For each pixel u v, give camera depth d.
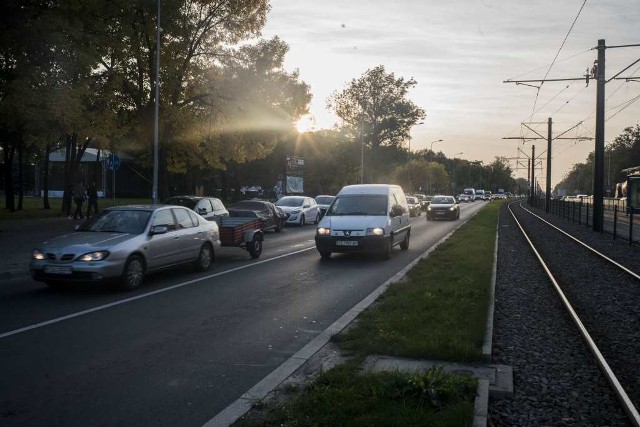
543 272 13.62
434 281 10.75
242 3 25.53
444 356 5.98
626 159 101.56
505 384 5.37
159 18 21.53
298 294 10.07
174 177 50.16
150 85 23.97
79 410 4.72
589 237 24.83
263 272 12.73
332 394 4.75
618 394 5.20
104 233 10.55
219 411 4.73
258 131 26.98
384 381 4.86
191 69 25.56
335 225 14.74
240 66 26.45
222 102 26.27
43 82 17.14
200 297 9.70
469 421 4.21
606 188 96.31
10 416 4.58
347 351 6.38
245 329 7.51
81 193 27.19
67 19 18.38
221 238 14.53
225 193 56.59
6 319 7.91
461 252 15.80
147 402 4.91
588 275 13.50
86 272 9.44
